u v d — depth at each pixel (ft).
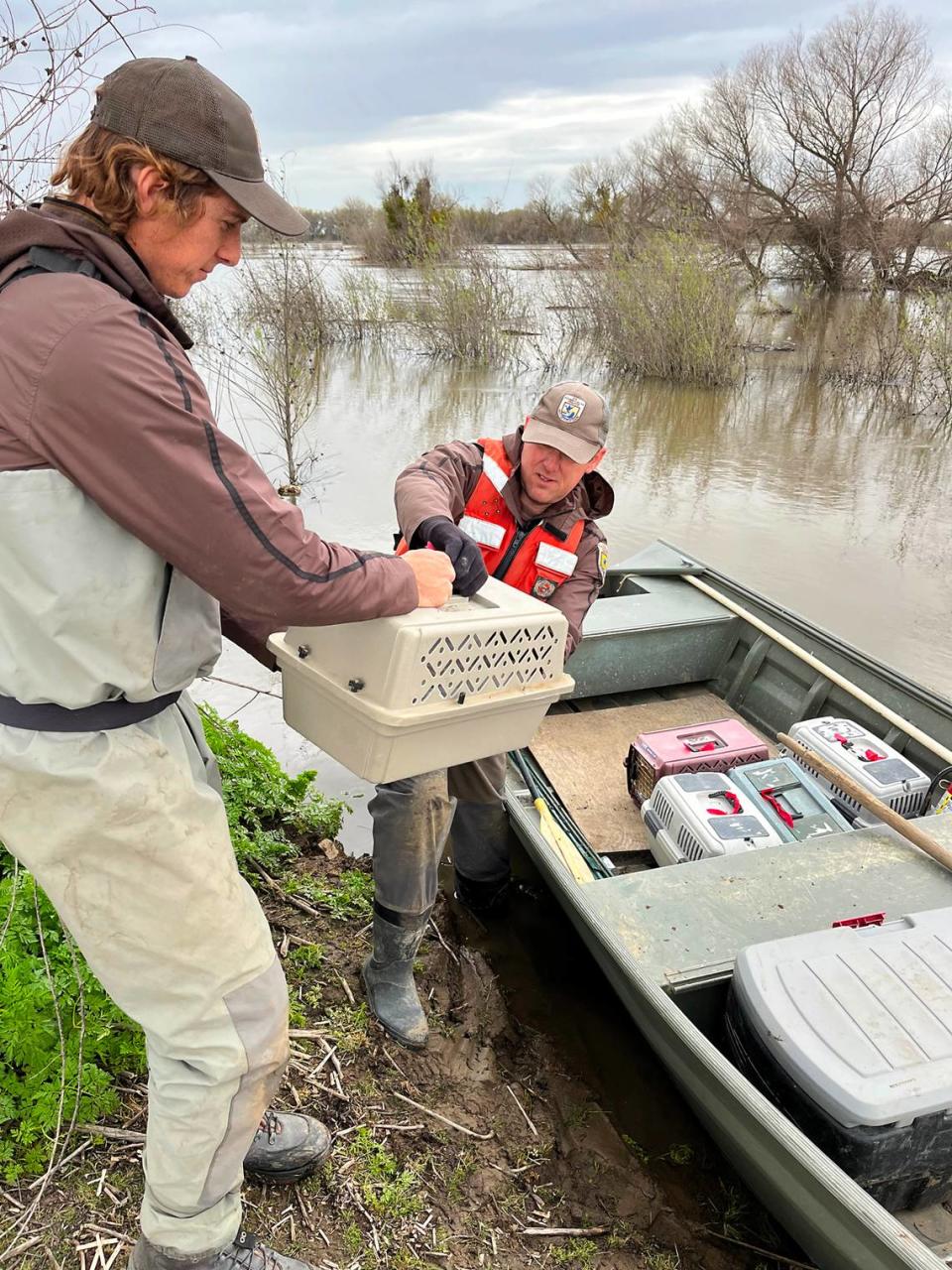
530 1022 9.15
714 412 37.50
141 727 4.24
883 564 21.71
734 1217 7.50
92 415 3.56
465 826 9.80
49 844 4.15
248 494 3.89
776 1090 6.35
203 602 4.35
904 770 10.04
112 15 7.81
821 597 19.79
